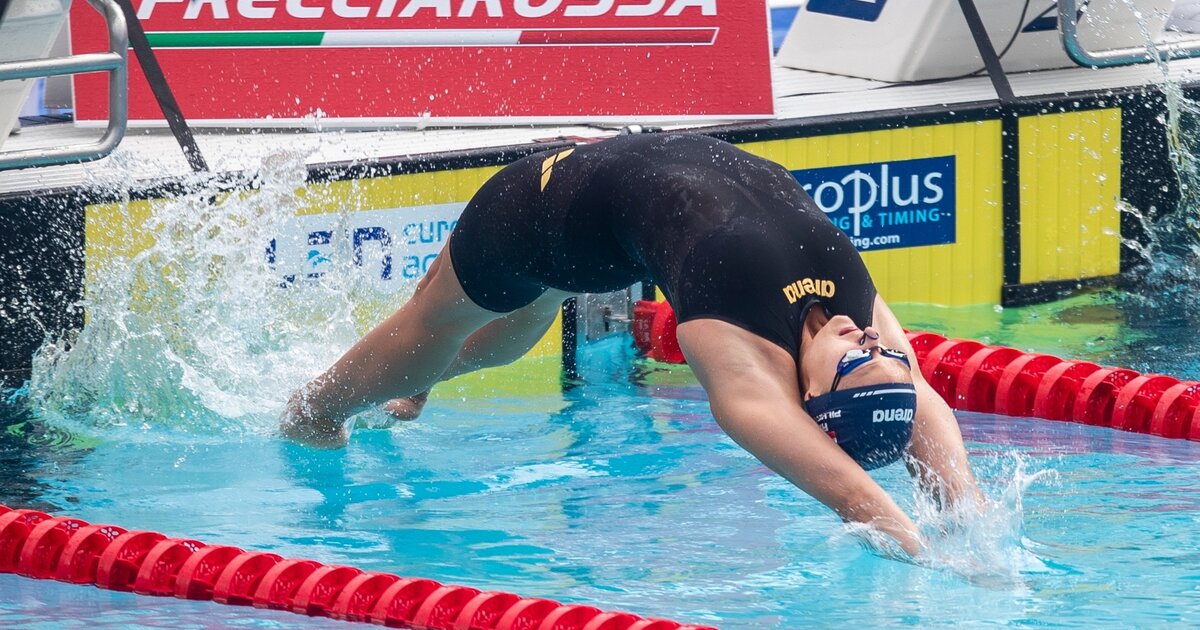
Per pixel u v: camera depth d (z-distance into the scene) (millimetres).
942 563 11195
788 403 10828
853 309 11430
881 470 13836
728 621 10320
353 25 21531
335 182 18766
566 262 12977
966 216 22125
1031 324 20812
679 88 21562
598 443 15781
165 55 21531
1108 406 16625
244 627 10680
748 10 21500
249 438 15914
